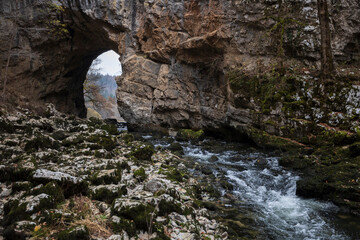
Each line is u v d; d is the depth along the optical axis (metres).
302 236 4.90
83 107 28.56
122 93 17.81
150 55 17.52
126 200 4.31
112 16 18.17
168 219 4.41
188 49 15.48
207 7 14.45
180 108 16.31
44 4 19.30
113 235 3.54
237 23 13.63
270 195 7.05
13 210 3.81
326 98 10.34
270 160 9.87
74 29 20.95
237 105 13.23
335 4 11.74
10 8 18.94
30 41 19.77
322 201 6.64
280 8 12.40
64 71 23.17
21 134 9.59
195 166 9.09
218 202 6.39
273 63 12.59
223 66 14.41
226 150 12.05
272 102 11.76
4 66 18.31
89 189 5.09
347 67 11.53
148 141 13.77
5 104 16.33
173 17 15.73
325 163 8.20
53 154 7.27
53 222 3.64
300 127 10.66
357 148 8.03
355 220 5.59
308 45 11.82
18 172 5.14
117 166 7.00
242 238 4.66
